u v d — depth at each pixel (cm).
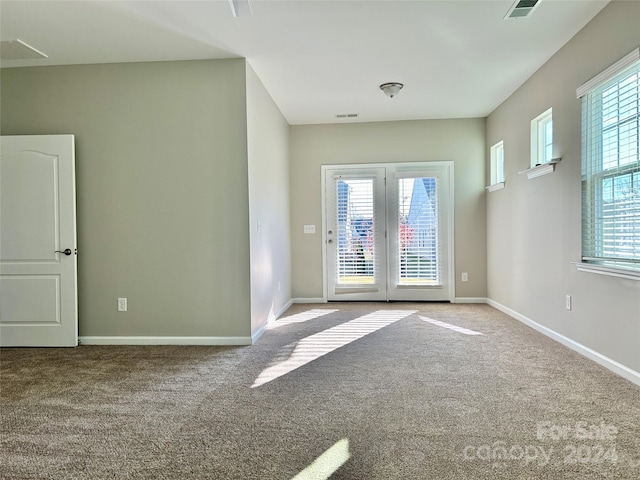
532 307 406
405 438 192
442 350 332
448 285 563
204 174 359
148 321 365
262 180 410
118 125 363
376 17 288
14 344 359
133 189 363
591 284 301
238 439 193
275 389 254
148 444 190
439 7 275
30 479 165
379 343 355
